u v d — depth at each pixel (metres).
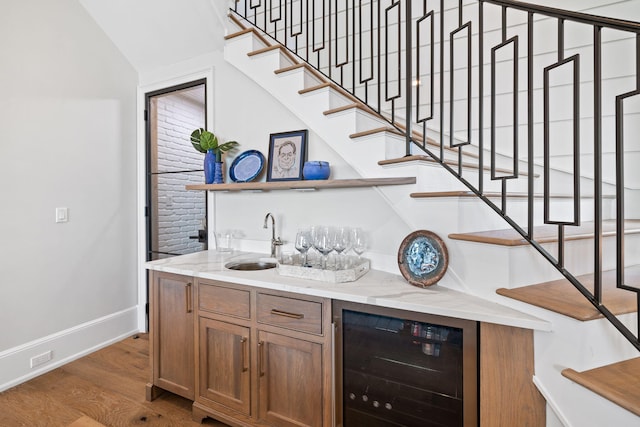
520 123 2.60
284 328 1.73
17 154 2.36
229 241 2.64
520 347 1.22
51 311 2.56
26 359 2.39
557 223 1.18
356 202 2.16
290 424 1.73
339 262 2.01
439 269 1.58
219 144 2.77
